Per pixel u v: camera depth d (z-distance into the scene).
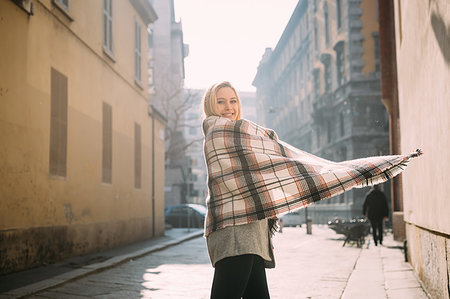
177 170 41.97
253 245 2.70
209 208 2.80
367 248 14.06
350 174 2.71
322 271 8.98
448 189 4.46
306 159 2.89
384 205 15.17
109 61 14.86
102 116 14.11
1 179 8.48
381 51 16.89
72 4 11.91
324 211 40.78
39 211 9.90
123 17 16.58
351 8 35.62
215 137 2.81
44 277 8.16
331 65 39.81
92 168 13.13
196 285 7.55
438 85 4.81
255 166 2.75
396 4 9.69
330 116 39.28
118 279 8.23
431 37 5.17
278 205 2.67
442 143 4.68
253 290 2.87
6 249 8.57
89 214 12.76
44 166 10.18
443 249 5.10
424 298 5.84
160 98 47.84
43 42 10.30
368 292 6.39
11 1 8.98
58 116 10.96
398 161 2.77
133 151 17.34
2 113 8.58
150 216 19.36
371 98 35.03
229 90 3.04
